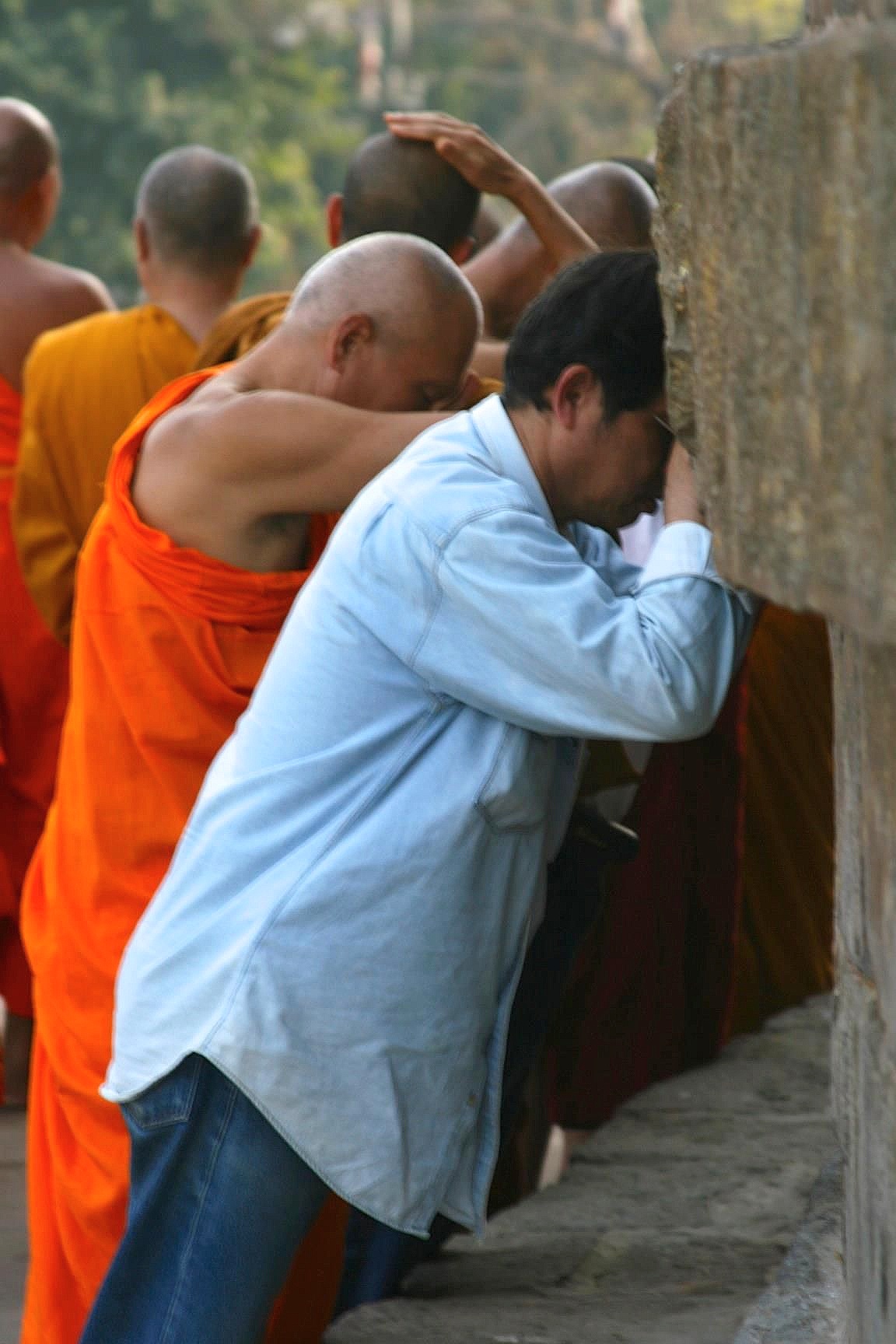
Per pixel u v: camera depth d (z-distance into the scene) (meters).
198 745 9.39
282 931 7.43
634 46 105.25
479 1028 7.77
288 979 7.41
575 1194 11.41
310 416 9.15
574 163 104.75
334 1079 7.45
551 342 7.53
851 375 4.78
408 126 11.76
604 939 12.84
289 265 86.75
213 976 7.48
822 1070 13.33
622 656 7.20
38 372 14.48
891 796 5.69
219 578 9.31
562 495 7.72
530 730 7.60
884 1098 6.10
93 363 14.29
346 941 7.44
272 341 9.55
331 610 7.60
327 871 7.43
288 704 7.66
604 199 12.76
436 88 106.06
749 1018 14.50
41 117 16.75
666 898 12.81
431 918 7.48
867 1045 6.35
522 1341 9.08
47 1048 9.66
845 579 4.90
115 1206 9.38
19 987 16.17
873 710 5.88
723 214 5.66
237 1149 7.58
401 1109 7.54
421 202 11.68
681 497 7.55
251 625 9.43
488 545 7.28
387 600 7.47
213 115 81.25
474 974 7.65
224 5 84.31
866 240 4.63
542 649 7.27
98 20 81.31
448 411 9.58
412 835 7.46
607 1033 12.96
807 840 14.70
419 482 7.50
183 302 14.33
